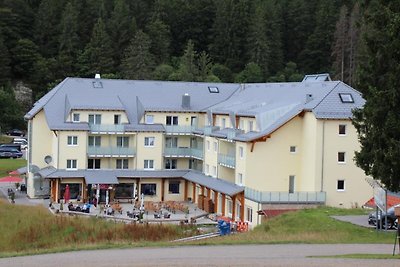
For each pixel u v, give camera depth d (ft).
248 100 280.10
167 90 300.20
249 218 225.97
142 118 284.41
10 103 482.69
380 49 148.36
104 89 290.76
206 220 233.76
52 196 268.21
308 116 230.27
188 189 286.25
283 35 605.31
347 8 595.88
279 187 232.94
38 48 563.89
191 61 509.76
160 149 284.20
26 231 173.99
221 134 254.06
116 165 282.77
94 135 278.87
